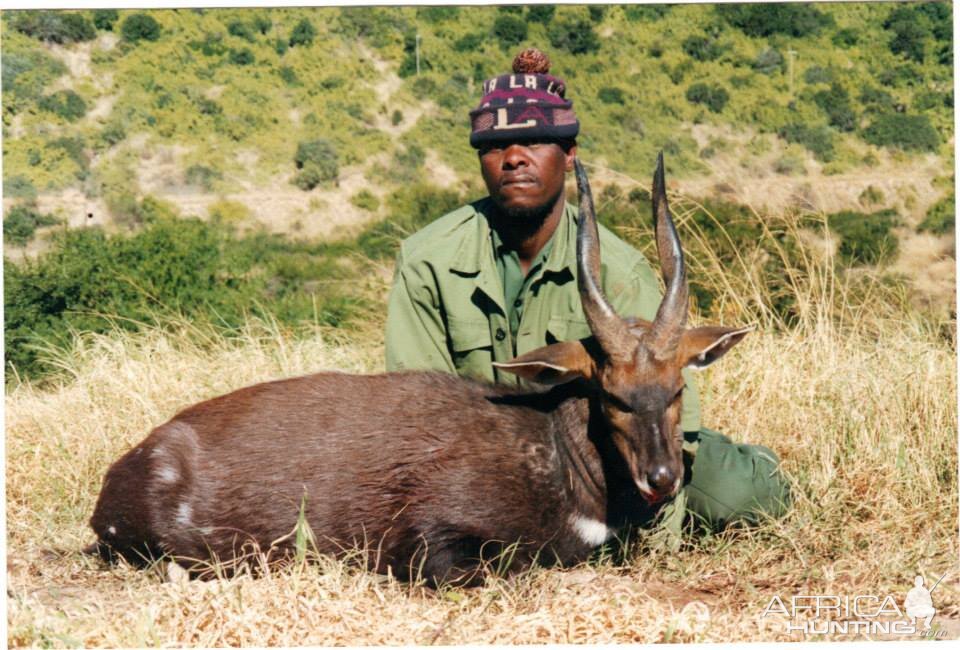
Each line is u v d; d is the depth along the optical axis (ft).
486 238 19.31
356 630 15.97
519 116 18.53
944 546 19.76
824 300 28.81
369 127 208.74
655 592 17.97
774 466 20.45
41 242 140.26
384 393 18.22
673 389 16.56
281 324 36.40
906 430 23.36
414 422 17.85
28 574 18.76
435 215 174.81
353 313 42.09
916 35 192.24
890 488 21.15
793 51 198.08
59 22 213.25
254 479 17.71
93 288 45.32
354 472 17.65
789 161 175.22
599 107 206.08
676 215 33.76
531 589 17.28
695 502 19.69
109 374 27.02
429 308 19.52
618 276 19.12
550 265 19.03
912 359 25.81
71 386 28.53
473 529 17.44
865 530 19.89
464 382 18.45
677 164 189.37
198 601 16.51
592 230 16.69
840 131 181.57
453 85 222.89
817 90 193.57
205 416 18.39
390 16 228.02
